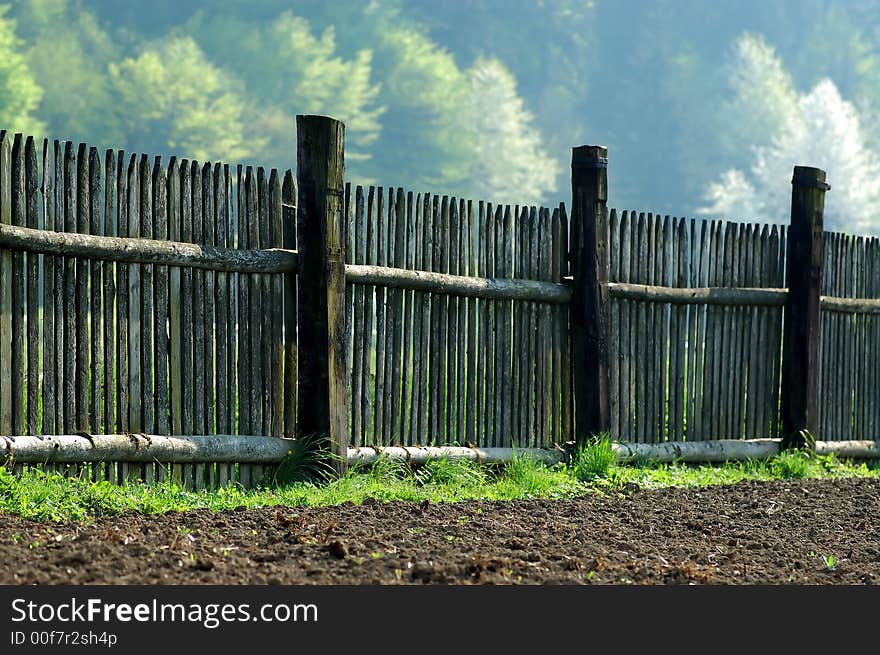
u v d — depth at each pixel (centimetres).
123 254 2262
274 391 2533
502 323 2881
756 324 3312
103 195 2272
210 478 2419
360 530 1916
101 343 2269
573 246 2975
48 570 1520
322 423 2505
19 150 2147
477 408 2838
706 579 1741
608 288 2969
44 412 2189
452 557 1741
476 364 2834
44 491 1978
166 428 2359
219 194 2430
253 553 1683
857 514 2442
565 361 2997
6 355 2134
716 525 2242
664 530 2162
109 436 2244
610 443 2892
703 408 3225
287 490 2367
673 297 3111
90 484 2100
